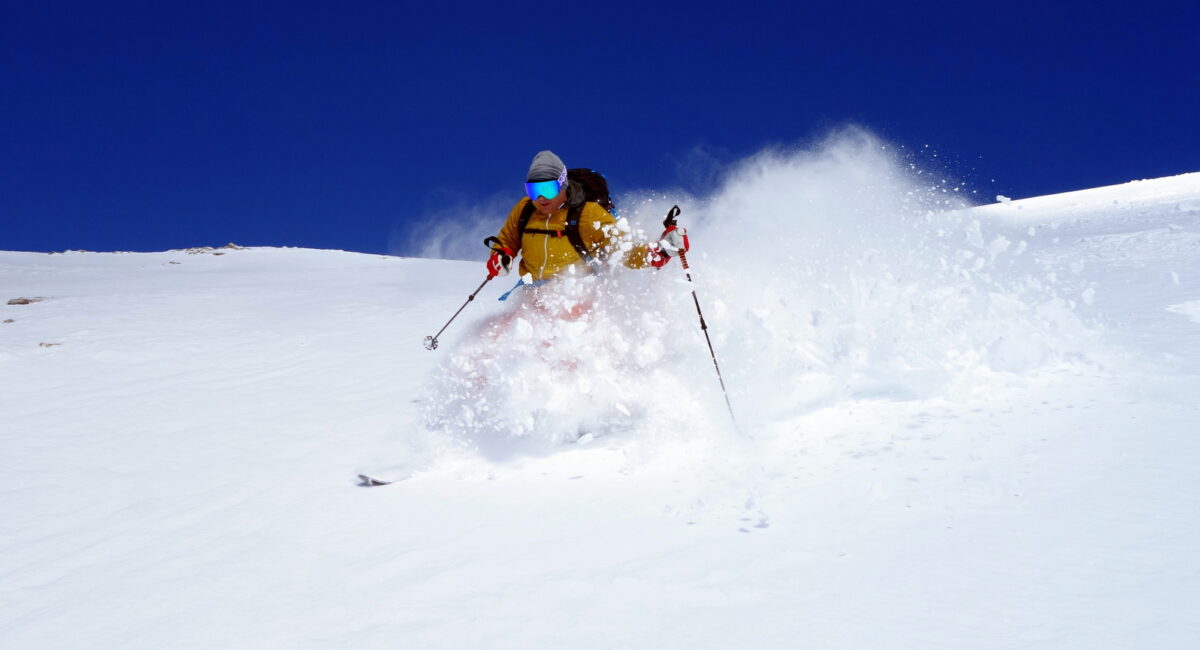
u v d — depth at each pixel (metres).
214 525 3.68
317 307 12.83
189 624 2.74
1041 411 3.89
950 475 3.23
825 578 2.53
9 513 4.13
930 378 4.42
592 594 2.60
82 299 15.43
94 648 2.66
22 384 7.68
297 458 4.65
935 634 2.17
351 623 2.61
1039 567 2.46
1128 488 2.94
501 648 2.35
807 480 3.36
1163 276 8.15
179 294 16.00
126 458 4.99
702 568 2.69
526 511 3.40
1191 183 35.31
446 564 2.96
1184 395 3.93
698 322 4.81
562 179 4.43
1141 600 2.23
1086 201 36.00
